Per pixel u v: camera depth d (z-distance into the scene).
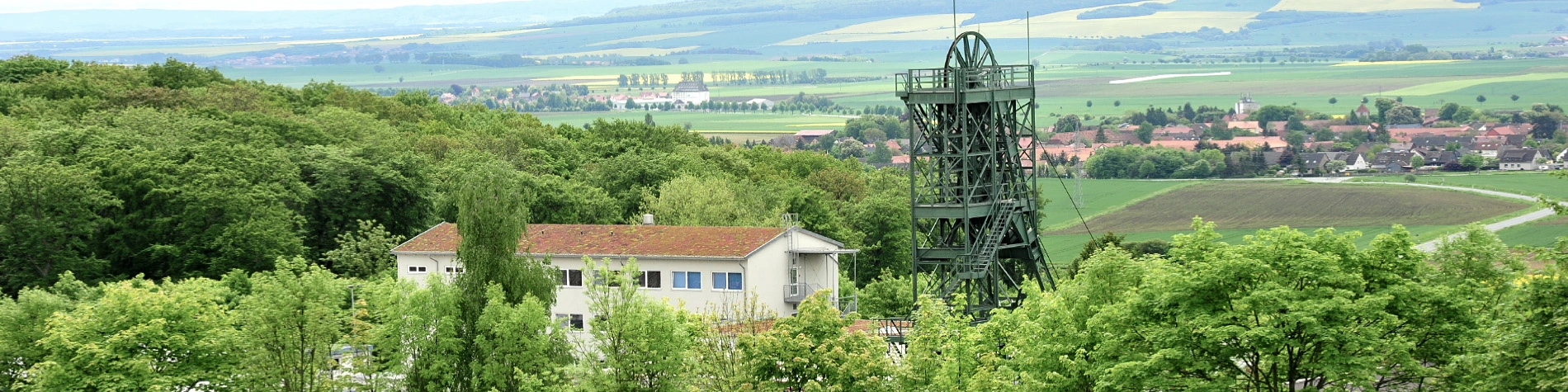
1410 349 47.81
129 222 98.31
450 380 58.78
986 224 77.25
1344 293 46.38
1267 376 47.75
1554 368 42.56
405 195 117.06
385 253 100.50
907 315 95.94
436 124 196.00
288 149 132.88
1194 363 48.00
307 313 57.47
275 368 56.91
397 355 58.72
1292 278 48.31
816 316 52.50
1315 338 46.31
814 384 49.50
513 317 58.03
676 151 186.12
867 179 179.25
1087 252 107.62
